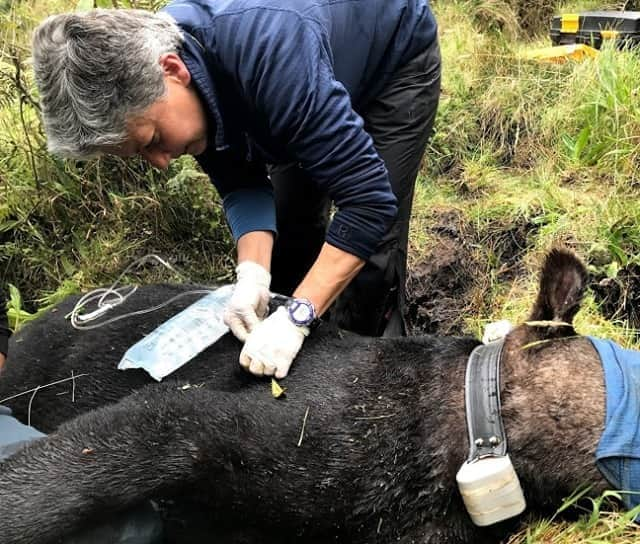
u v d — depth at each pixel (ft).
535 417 3.02
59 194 5.45
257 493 3.08
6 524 2.82
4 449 3.12
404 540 3.11
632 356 3.10
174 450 2.99
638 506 2.89
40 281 5.42
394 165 4.11
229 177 3.83
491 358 3.15
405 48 3.94
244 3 3.21
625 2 7.57
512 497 2.92
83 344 3.77
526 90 6.47
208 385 3.41
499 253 5.34
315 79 3.18
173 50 3.10
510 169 6.08
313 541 3.18
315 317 3.35
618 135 5.59
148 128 3.11
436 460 3.10
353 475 3.08
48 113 3.13
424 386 3.24
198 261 5.49
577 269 3.16
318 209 4.67
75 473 2.91
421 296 5.25
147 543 3.05
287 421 3.14
